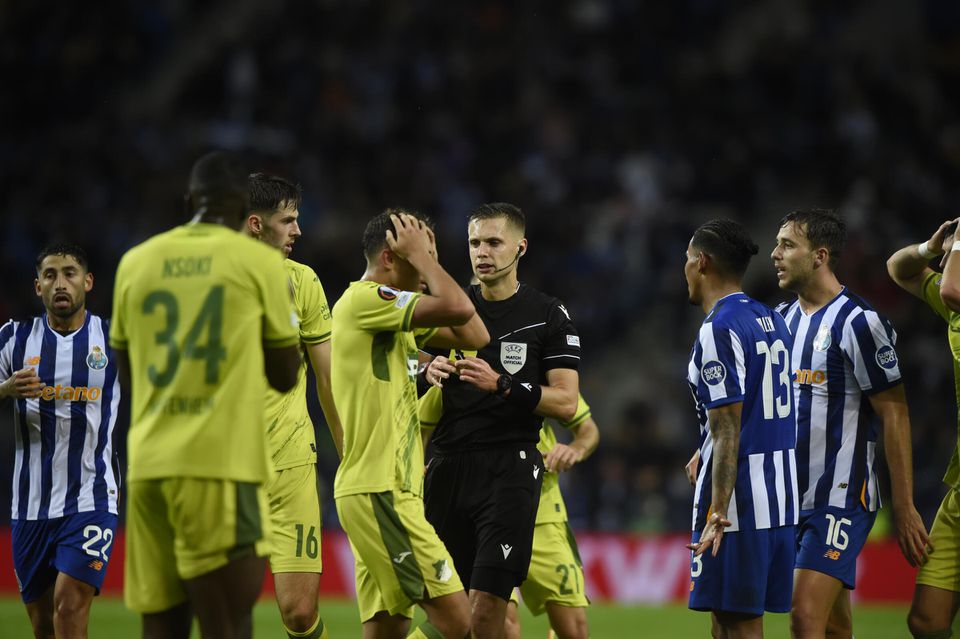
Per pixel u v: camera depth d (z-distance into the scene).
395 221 19.66
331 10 86.12
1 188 73.69
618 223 73.06
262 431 16.31
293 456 22.66
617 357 68.00
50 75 80.75
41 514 22.95
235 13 88.31
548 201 74.25
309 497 22.78
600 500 55.12
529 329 21.41
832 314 21.81
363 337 19.44
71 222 70.56
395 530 19.12
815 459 21.59
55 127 79.69
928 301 23.20
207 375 15.99
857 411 21.64
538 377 21.47
